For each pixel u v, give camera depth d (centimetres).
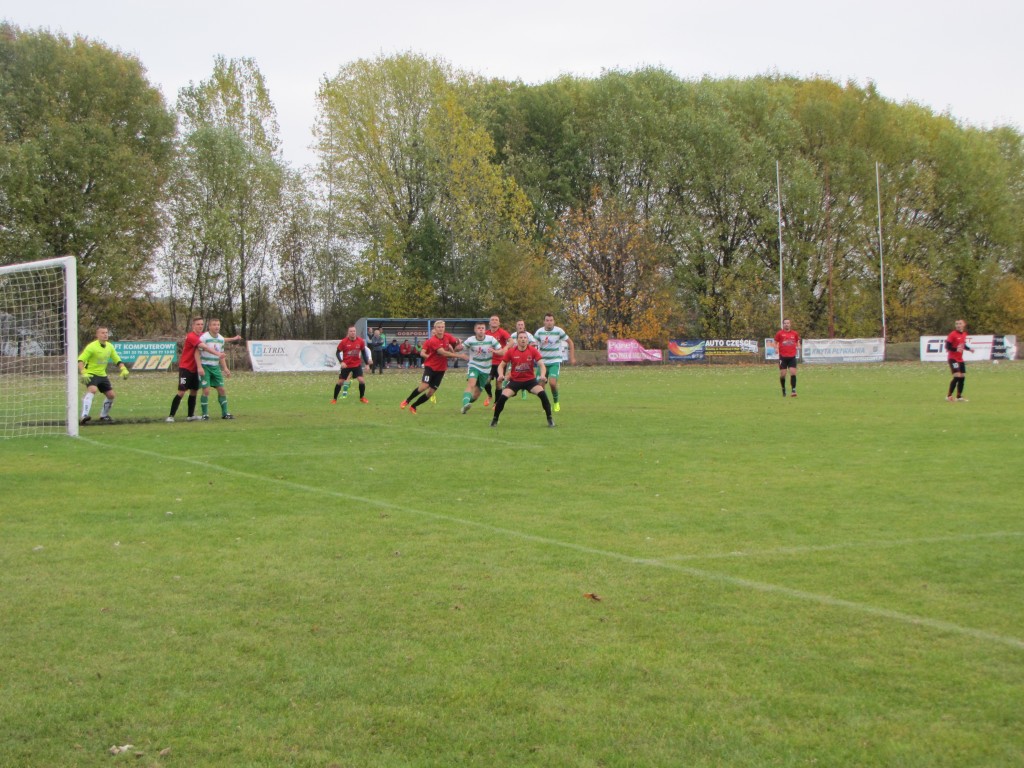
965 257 5991
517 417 1920
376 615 573
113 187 4544
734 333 5806
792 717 428
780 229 5203
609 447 1398
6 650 514
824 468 1170
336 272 5700
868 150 5875
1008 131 6731
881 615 570
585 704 442
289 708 439
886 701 445
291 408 2181
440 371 2069
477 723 423
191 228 5059
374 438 1534
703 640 527
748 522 841
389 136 5328
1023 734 410
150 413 2075
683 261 5750
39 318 2328
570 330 5616
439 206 5419
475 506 924
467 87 5522
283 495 988
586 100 5975
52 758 393
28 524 837
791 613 574
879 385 2981
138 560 707
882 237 5803
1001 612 576
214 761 390
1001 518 854
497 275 5312
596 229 5525
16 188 4266
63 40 4706
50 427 1712
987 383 3033
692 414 1958
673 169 5662
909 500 945
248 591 625
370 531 808
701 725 420
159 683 469
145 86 4869
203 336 1884
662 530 809
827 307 5891
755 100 5912
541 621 561
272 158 5266
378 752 397
